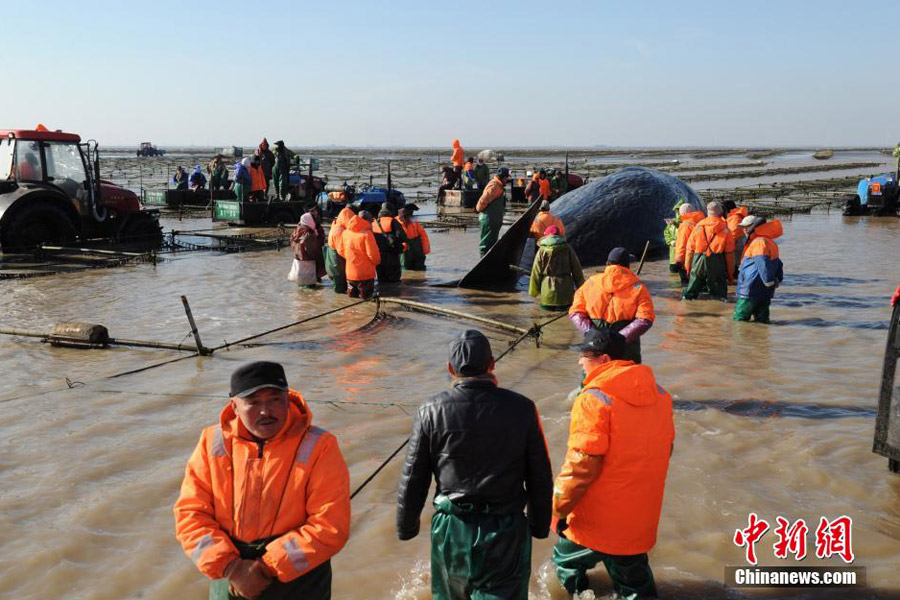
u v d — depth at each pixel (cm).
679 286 1439
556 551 406
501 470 325
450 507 329
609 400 358
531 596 405
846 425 662
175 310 1191
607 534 366
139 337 1012
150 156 12862
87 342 942
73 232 1844
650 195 1848
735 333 1041
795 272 1592
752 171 7750
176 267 1642
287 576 280
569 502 360
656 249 1842
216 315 1159
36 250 1741
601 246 1772
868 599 397
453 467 327
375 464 584
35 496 530
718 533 468
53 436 645
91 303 1239
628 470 360
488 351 334
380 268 1478
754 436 634
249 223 2475
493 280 1456
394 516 501
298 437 291
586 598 400
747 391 764
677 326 1088
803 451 598
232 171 5634
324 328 1073
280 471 288
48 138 1805
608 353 377
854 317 1145
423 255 1659
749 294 1097
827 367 859
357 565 441
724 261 1266
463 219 2850
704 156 18538
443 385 798
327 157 16262
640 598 382
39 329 1049
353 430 659
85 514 501
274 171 2538
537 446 331
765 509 500
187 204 3200
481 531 324
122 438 641
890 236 2236
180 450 615
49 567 438
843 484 539
